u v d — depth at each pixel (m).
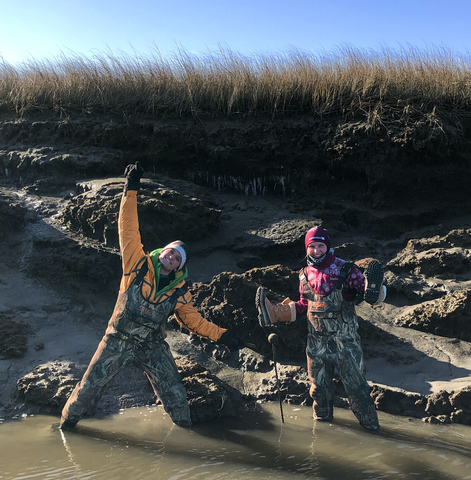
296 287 5.26
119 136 8.09
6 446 3.55
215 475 3.16
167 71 8.75
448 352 4.74
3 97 8.85
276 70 8.55
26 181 7.68
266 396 4.45
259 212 7.27
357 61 8.43
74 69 8.94
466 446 3.58
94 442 3.62
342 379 3.79
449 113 7.39
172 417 3.88
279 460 3.36
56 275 5.96
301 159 7.80
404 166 7.31
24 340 4.84
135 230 3.79
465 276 5.84
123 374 4.55
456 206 7.37
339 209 7.51
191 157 8.09
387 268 6.09
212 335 3.86
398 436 3.74
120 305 3.73
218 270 6.15
